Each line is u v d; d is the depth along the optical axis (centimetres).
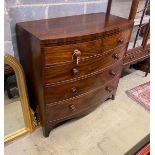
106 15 166
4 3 111
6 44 124
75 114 154
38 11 136
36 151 139
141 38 205
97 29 126
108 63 149
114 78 173
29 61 131
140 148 125
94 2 168
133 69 267
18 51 144
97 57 133
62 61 115
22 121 148
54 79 120
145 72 256
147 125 171
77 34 113
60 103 135
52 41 104
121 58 169
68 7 152
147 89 223
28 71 141
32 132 153
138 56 213
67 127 162
